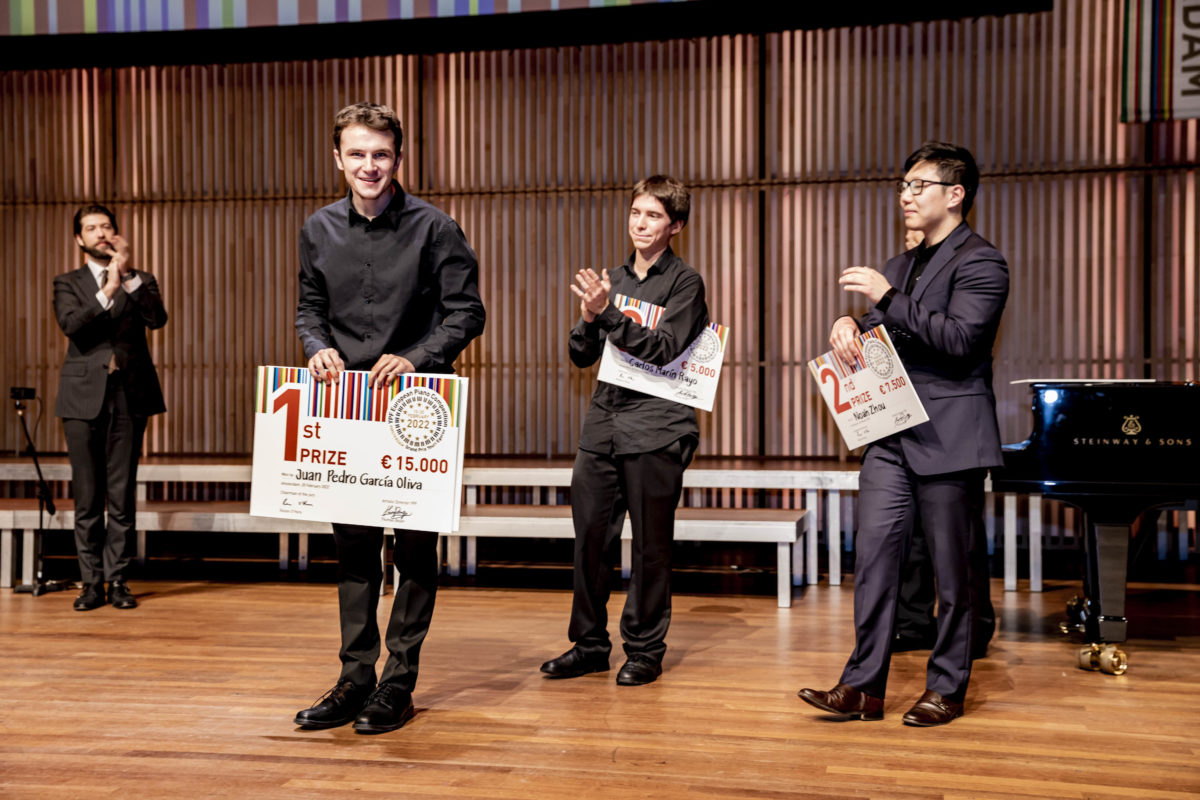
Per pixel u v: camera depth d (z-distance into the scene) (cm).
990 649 323
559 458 566
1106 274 527
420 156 584
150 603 404
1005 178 534
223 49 556
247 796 193
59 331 595
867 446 246
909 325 228
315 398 221
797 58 555
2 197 598
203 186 593
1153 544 512
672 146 566
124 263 381
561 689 271
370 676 240
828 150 554
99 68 585
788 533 396
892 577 240
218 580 462
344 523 222
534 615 382
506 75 577
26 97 597
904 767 209
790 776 204
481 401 582
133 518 400
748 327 560
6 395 595
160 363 593
